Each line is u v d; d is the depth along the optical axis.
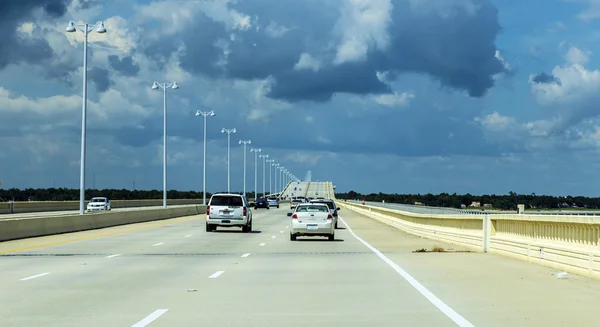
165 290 15.24
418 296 14.14
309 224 34.94
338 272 19.16
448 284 16.17
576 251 17.92
